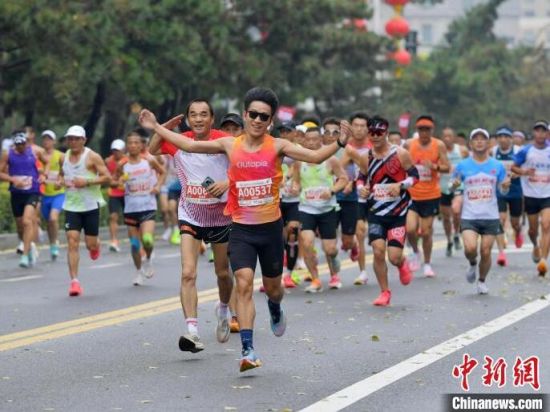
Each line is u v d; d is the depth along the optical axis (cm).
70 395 2177
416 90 14250
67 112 8112
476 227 3606
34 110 7900
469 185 3600
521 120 16538
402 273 3388
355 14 10244
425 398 2134
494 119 14875
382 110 13688
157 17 7500
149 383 2278
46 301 3519
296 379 2306
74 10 6906
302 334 2867
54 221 4866
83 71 6994
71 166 3716
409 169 3331
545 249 4106
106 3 7238
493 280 4019
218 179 2580
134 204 3897
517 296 3572
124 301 3512
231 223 2419
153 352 2633
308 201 3697
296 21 8769
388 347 2673
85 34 6994
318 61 9675
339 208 3772
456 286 3862
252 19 8750
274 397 2141
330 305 3406
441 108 14425
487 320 3072
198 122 2588
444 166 4203
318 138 3644
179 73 7819
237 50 8381
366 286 3884
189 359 2539
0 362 2516
